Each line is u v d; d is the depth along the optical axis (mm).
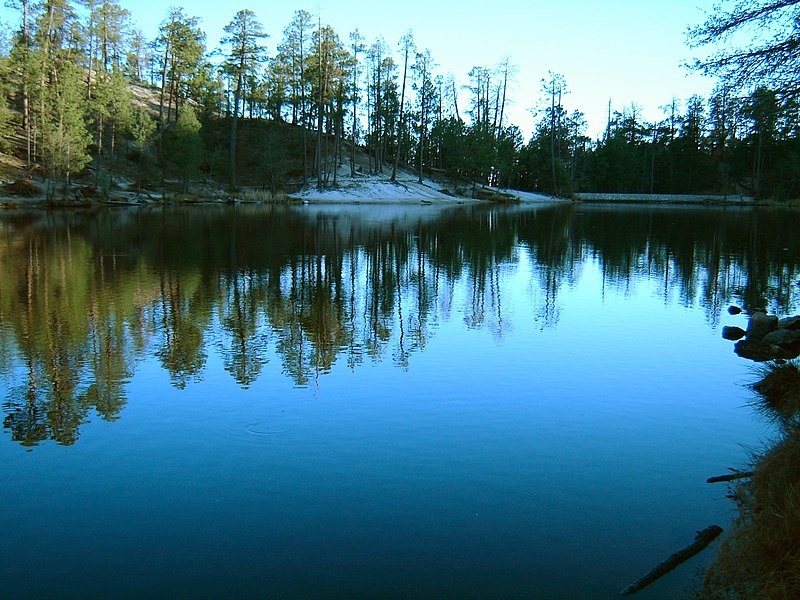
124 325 11156
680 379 8430
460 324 11586
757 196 75312
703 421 6941
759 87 10094
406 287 15445
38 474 5602
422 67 76688
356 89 69625
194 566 4234
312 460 5867
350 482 5434
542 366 8961
